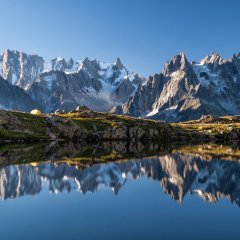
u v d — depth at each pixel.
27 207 44.91
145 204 47.44
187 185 62.94
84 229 36.12
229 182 66.62
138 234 34.78
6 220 39.25
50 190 55.62
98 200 49.47
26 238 33.38
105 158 106.69
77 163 91.12
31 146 147.50
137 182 65.31
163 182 65.94
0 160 93.81
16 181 62.62
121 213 42.59
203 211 43.78
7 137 173.62
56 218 40.09
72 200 49.22
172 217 41.06
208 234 34.84
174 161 102.69
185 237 34.03
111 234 34.69
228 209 44.94
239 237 34.03
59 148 143.38
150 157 113.62
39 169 78.06
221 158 113.12
